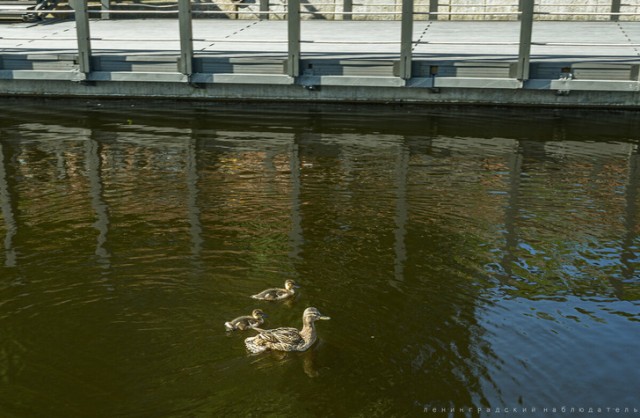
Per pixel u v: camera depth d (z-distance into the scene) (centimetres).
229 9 2630
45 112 1778
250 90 1784
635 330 808
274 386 695
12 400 671
